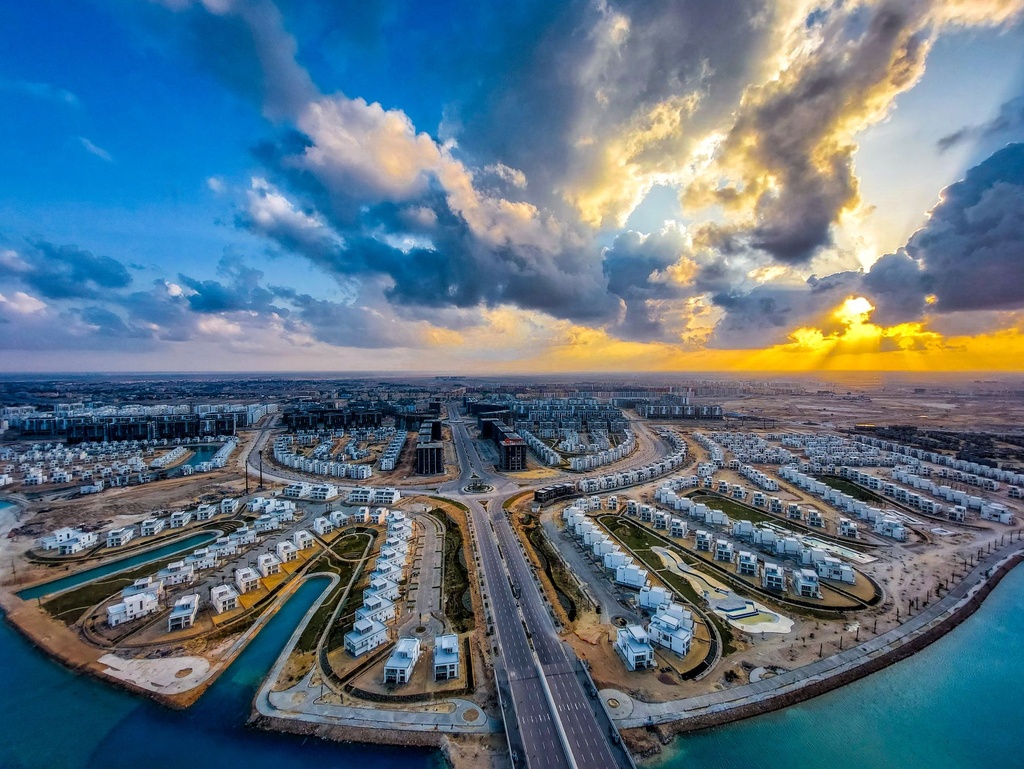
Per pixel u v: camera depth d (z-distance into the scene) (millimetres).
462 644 176750
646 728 140000
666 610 191125
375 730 139875
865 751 138750
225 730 141250
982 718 151250
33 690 156375
